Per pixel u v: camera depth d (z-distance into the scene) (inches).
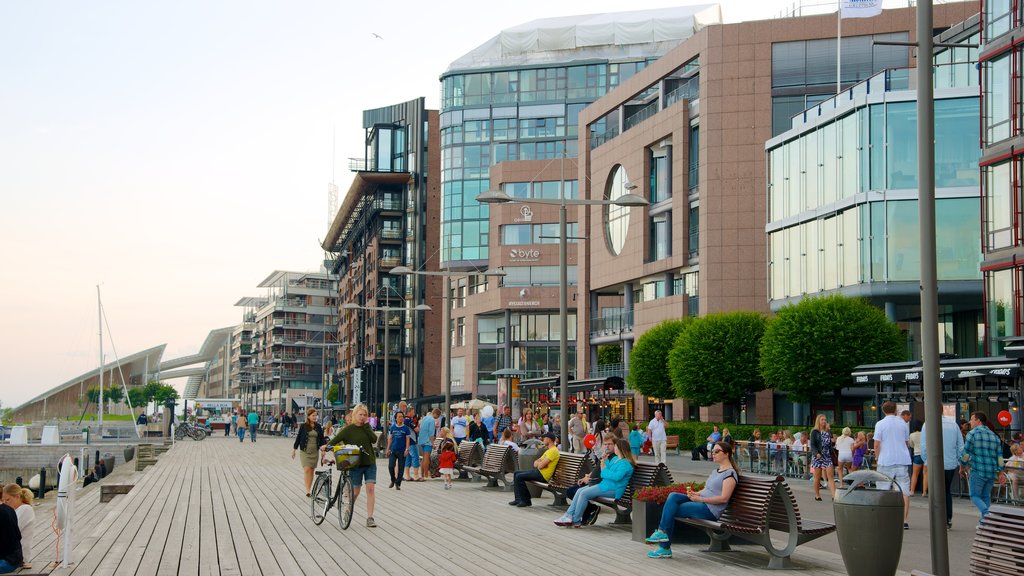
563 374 1145.4
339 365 6072.8
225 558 546.3
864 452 1001.5
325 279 7298.2
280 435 3644.2
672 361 2165.4
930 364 432.1
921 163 441.4
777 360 1803.6
